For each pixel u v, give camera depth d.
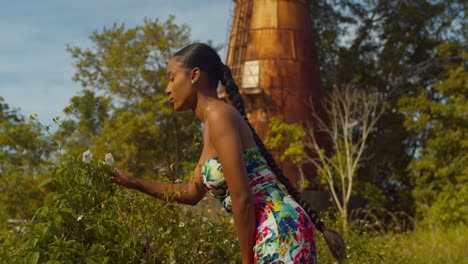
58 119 4.00
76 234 3.79
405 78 35.06
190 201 3.50
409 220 28.36
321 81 33.53
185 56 2.90
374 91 34.78
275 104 31.33
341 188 29.47
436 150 28.91
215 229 4.56
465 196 24.86
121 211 4.10
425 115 30.16
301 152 28.66
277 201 2.77
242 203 2.67
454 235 13.84
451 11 36.00
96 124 38.81
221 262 4.41
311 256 2.78
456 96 30.86
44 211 3.72
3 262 3.71
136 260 3.99
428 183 29.22
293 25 32.75
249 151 2.81
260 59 31.98
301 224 2.75
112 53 31.92
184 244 4.29
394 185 34.88
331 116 33.62
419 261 9.03
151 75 32.09
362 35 37.25
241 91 31.62
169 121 32.00
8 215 7.93
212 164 2.82
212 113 2.78
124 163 30.16
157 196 3.51
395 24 36.09
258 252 2.71
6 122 20.91
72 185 3.77
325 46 37.78
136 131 30.02
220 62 3.00
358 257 7.32
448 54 33.16
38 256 3.55
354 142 33.47
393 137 32.16
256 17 32.69
